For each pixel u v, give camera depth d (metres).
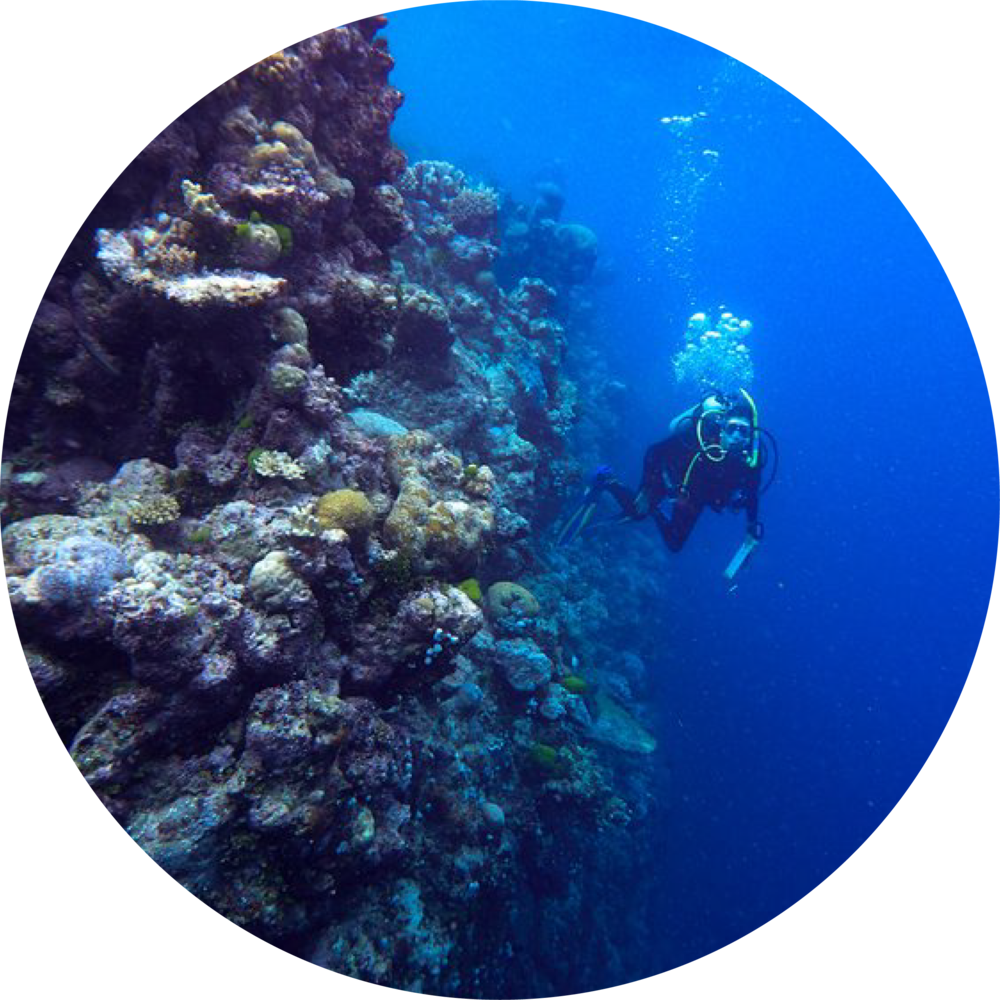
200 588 3.04
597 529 12.99
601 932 7.99
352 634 3.64
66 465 3.76
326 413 3.80
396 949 3.80
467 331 9.05
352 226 4.85
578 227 15.83
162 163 3.65
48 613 2.67
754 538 7.70
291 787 3.01
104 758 2.65
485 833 5.09
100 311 3.67
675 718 14.45
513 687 6.30
